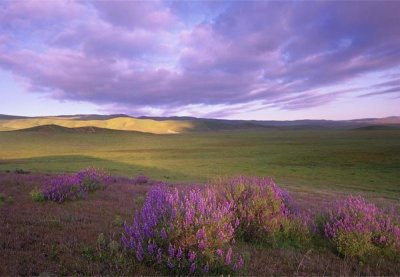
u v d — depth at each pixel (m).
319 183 36.44
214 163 61.66
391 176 43.69
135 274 5.90
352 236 7.96
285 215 9.52
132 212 11.32
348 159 68.06
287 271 6.68
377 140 139.38
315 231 9.53
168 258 6.02
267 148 107.75
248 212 8.98
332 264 7.27
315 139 164.38
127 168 49.00
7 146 124.00
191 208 7.02
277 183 34.28
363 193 28.42
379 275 6.71
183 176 38.72
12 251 6.60
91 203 12.80
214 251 6.50
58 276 5.69
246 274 6.28
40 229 8.44
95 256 6.59
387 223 8.73
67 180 15.34
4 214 9.96
